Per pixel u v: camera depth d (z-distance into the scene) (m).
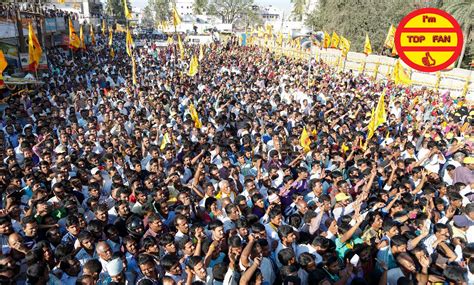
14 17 17.45
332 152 7.70
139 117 10.52
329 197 5.15
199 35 59.12
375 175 6.22
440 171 7.47
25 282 4.03
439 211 5.46
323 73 23.34
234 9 87.12
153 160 6.70
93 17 54.09
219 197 5.74
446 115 13.34
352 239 4.63
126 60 28.28
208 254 4.03
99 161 6.92
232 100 12.55
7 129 8.84
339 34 36.28
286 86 15.52
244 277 3.48
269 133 8.98
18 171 6.30
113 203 5.85
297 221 4.90
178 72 20.75
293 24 62.03
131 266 4.16
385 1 34.12
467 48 27.67
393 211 5.31
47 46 26.84
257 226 4.20
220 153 7.03
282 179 6.52
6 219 4.29
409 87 18.61
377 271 4.09
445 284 3.83
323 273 3.74
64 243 4.27
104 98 12.99
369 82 21.31
